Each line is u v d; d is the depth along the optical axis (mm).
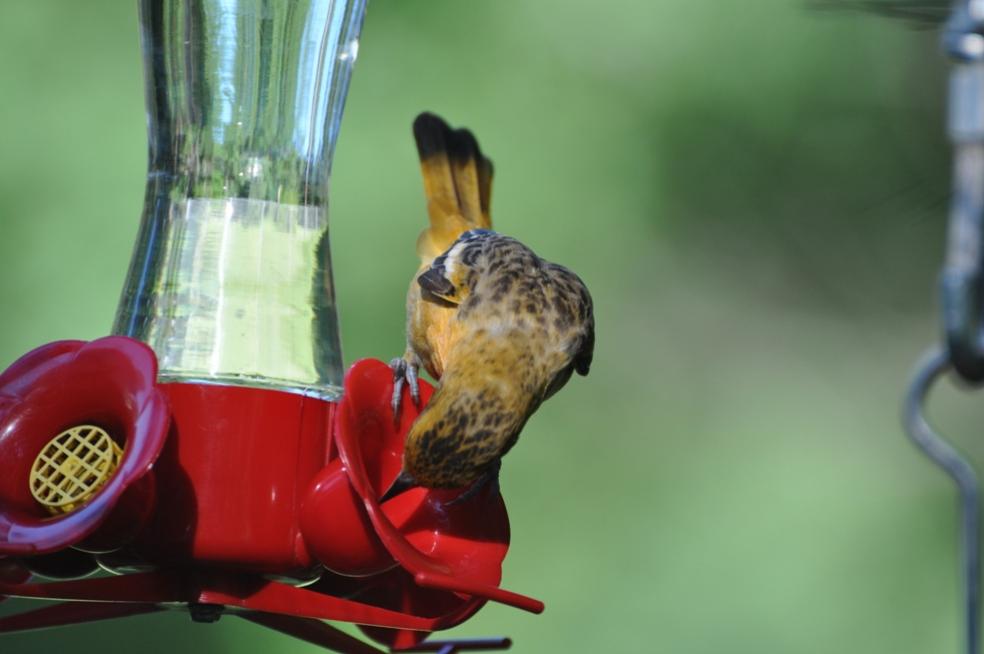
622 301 14383
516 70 13094
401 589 6199
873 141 15031
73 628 10914
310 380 5879
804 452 14844
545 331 7043
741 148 14656
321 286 6074
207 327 5809
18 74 11750
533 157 13180
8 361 11008
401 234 12188
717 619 13258
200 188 5992
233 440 5527
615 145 13773
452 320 7109
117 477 4945
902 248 15430
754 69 14547
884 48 14844
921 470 14883
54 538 4852
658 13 14086
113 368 5305
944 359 4629
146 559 5477
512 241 7605
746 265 15078
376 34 12797
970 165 4594
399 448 6301
